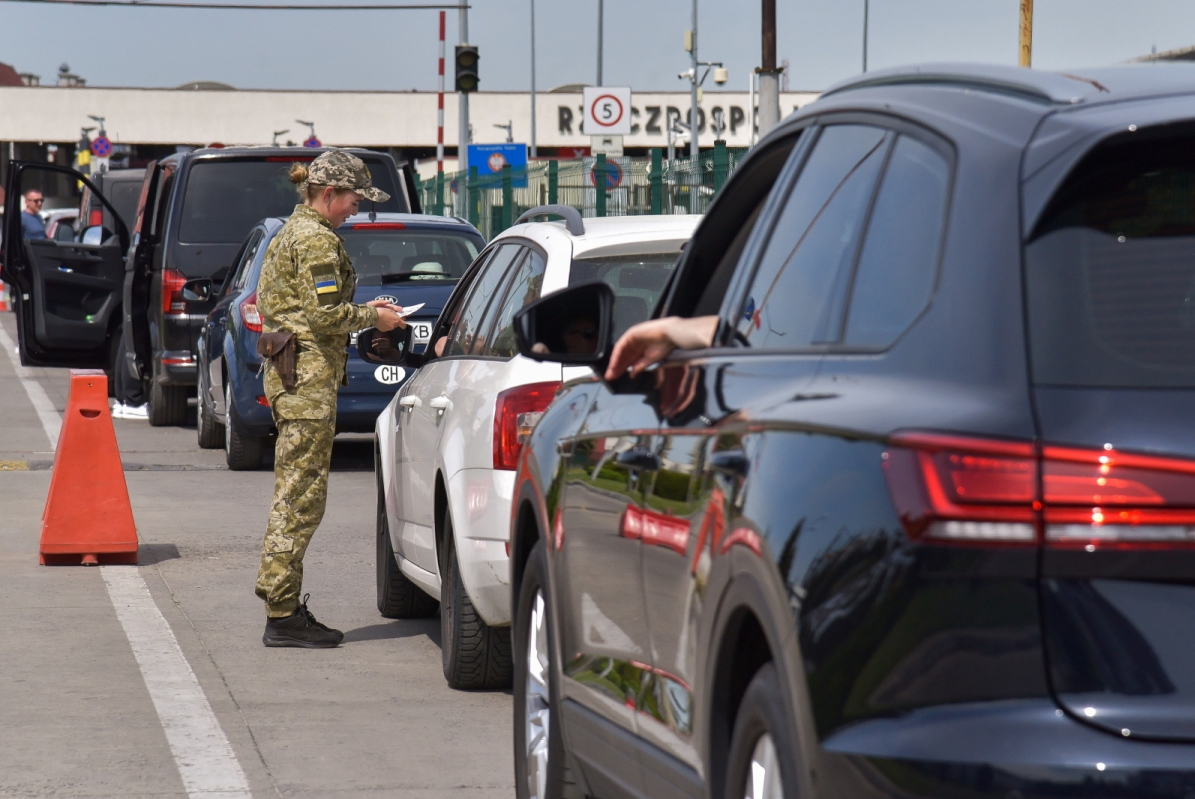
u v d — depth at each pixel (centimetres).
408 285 2506
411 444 1477
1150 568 492
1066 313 517
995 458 498
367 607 1695
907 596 501
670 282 831
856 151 664
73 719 1222
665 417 736
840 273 631
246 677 1373
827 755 516
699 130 15325
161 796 1034
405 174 3438
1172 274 524
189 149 3434
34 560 1917
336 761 1122
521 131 15225
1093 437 497
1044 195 533
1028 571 494
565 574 877
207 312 3253
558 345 825
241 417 2703
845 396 564
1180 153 538
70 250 3778
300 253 1477
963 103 603
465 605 1305
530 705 973
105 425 1897
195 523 2209
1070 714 489
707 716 640
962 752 489
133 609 1641
